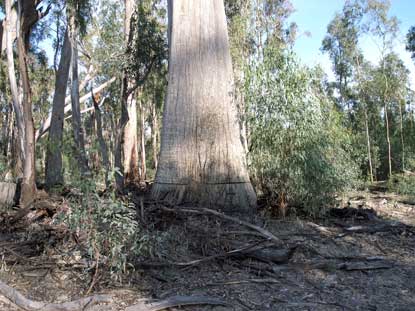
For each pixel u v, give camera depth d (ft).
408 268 20.12
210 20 29.27
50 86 98.84
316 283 17.71
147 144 148.87
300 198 27.91
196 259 18.97
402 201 46.24
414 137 98.02
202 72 28.48
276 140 27.73
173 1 29.96
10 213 26.68
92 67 63.77
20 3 31.96
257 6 70.54
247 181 27.91
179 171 27.35
